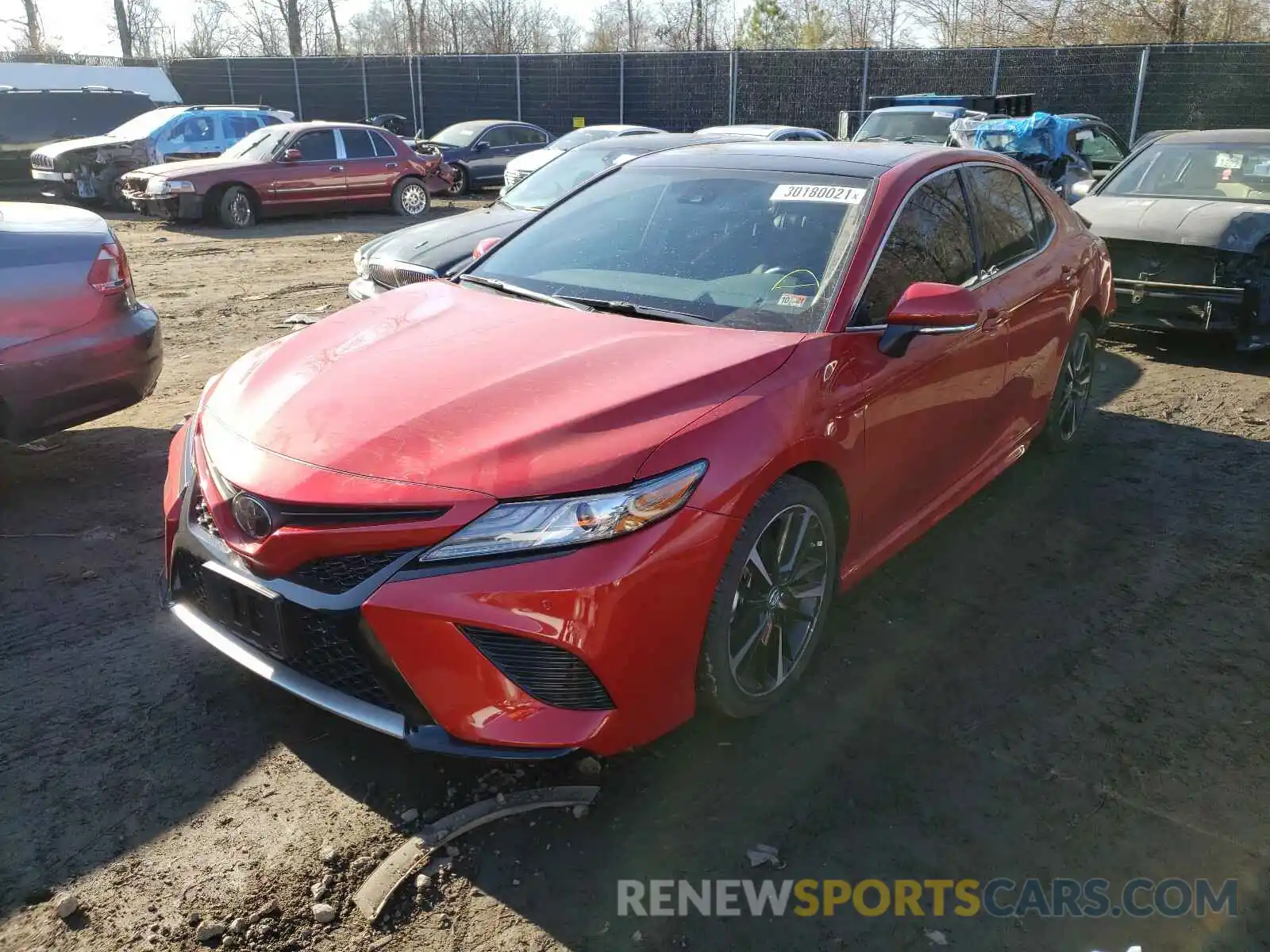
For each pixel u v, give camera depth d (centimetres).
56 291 425
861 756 286
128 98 1794
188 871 240
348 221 1582
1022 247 444
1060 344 471
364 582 238
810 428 285
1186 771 282
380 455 249
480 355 294
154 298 926
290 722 297
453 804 264
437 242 672
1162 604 376
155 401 605
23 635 340
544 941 223
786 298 323
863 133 1553
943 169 388
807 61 2525
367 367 293
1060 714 307
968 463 400
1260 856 251
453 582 233
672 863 246
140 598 367
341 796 267
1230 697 317
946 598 379
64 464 498
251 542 256
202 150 1672
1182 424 585
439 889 236
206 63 2884
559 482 238
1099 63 2325
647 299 338
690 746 290
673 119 2659
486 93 2748
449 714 239
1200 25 2686
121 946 219
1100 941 226
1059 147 1191
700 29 4103
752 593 281
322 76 2853
